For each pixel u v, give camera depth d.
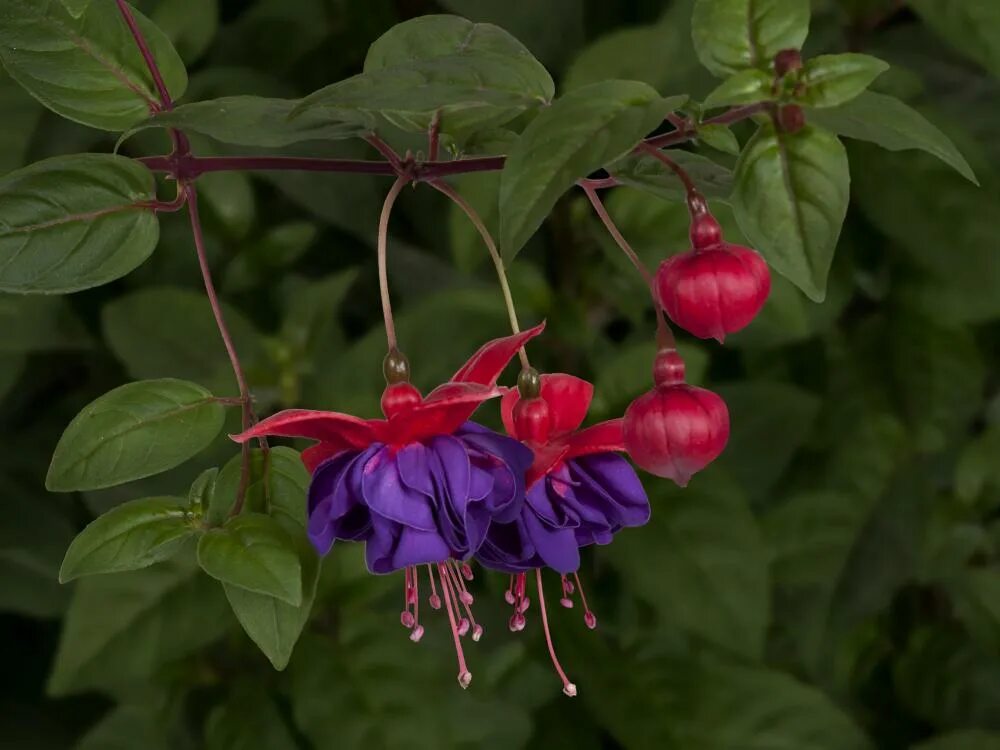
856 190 0.83
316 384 0.80
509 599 0.68
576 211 0.82
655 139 0.67
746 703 0.82
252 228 0.84
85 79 0.70
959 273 0.82
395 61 0.68
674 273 0.65
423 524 0.63
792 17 0.66
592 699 0.83
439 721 0.78
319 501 0.64
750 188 0.64
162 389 0.68
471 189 0.80
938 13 0.81
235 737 0.79
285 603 0.67
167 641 0.78
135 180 0.67
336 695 0.79
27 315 0.82
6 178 0.66
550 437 0.65
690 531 0.79
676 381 0.66
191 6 0.81
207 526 0.68
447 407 0.63
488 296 0.80
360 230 0.83
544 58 0.83
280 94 0.83
